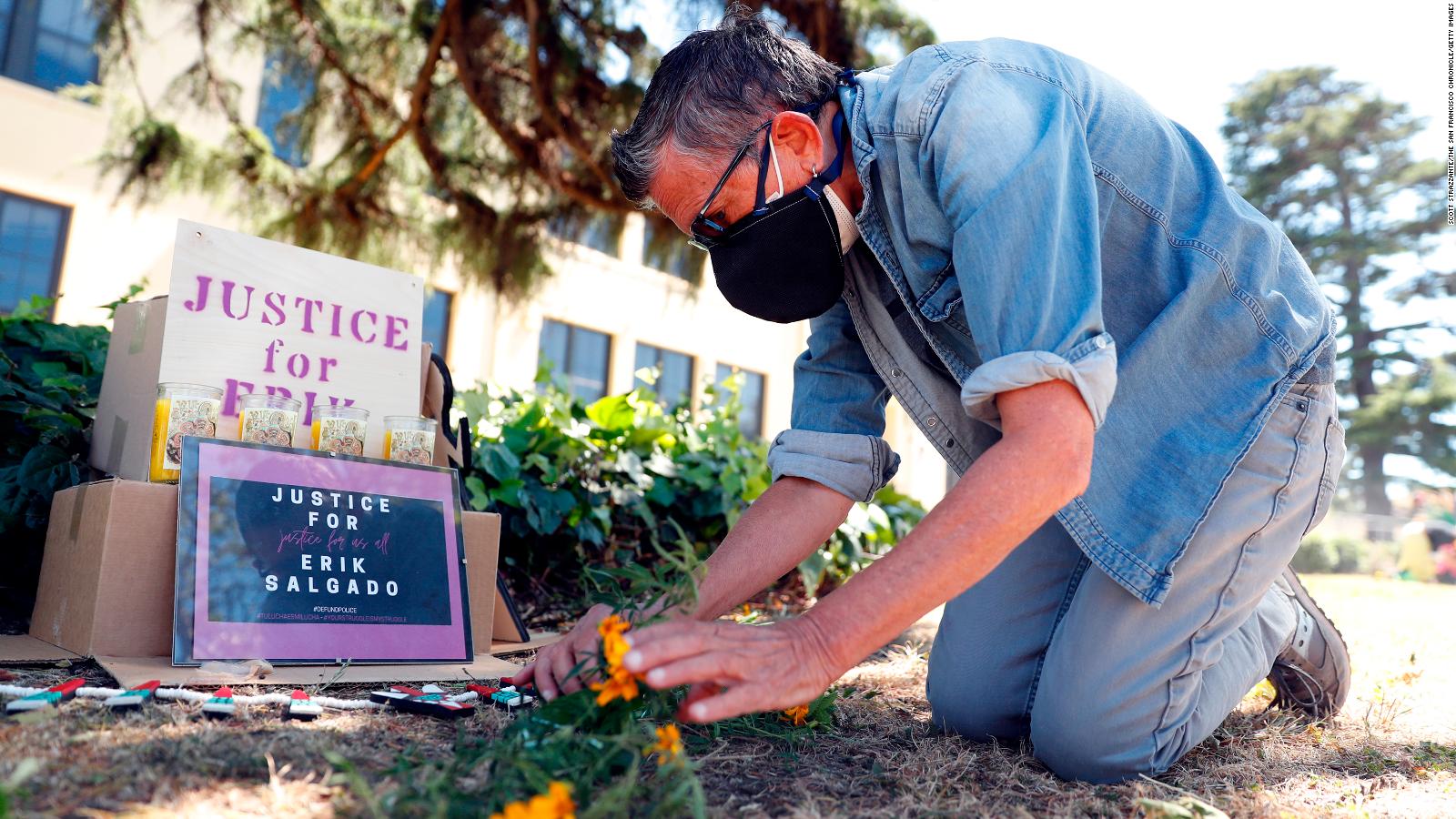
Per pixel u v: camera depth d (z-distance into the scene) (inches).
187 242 66.0
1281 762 55.6
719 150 47.8
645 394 139.3
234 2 190.1
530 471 114.6
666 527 127.9
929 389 54.9
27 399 84.0
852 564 135.3
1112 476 47.9
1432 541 398.9
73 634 57.9
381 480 65.9
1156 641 49.0
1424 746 61.3
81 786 33.5
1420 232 917.2
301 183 201.5
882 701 67.3
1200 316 49.6
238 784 35.2
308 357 70.7
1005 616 56.7
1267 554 51.7
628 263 503.2
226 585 56.3
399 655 60.9
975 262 41.6
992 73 45.9
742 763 46.4
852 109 48.6
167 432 60.4
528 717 40.4
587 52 186.1
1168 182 50.1
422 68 189.9
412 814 31.9
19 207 323.9
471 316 425.4
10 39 323.3
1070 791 47.4
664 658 34.2
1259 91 986.1
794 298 51.6
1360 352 927.0
